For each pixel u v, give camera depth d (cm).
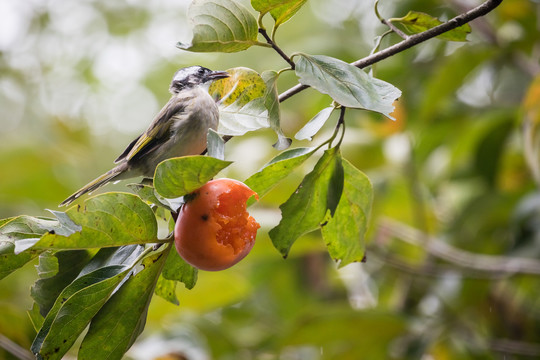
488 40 1223
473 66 1175
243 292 1101
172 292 544
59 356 461
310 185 517
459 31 622
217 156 455
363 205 566
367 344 1058
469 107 1350
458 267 1148
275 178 502
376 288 1373
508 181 1293
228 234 455
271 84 522
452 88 1171
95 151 1700
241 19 497
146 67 1895
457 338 1068
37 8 1842
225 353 1102
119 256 488
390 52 564
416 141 1312
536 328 1218
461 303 1152
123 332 476
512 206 1212
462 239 1249
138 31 1889
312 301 1398
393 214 1238
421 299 1225
